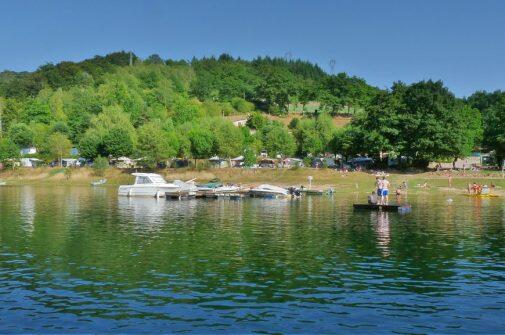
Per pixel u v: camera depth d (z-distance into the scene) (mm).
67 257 32562
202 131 153875
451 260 31984
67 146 167000
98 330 19797
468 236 41594
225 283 26281
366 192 101812
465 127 139000
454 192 98125
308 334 19453
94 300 23406
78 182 139875
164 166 151250
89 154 162750
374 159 143625
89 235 41969
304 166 144250
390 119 134125
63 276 27641
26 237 40719
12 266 29953
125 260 31719
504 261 31703
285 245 37188
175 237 41000
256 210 65250
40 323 20547
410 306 22750
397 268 29734
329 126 177875
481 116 184875
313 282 26562
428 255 33500
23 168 155750
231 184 107312
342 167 138000
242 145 153375
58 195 94688
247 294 24391
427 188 103375
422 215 58062
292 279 27156
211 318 21109
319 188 108562
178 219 54188
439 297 24078
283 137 161375
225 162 157750
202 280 26859
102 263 30844
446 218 54750
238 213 61188
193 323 20547
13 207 67938
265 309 22250
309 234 42750
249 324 20438
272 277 27562
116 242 38438
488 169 133750
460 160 153625
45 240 39219
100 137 166875
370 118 140125
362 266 30250
